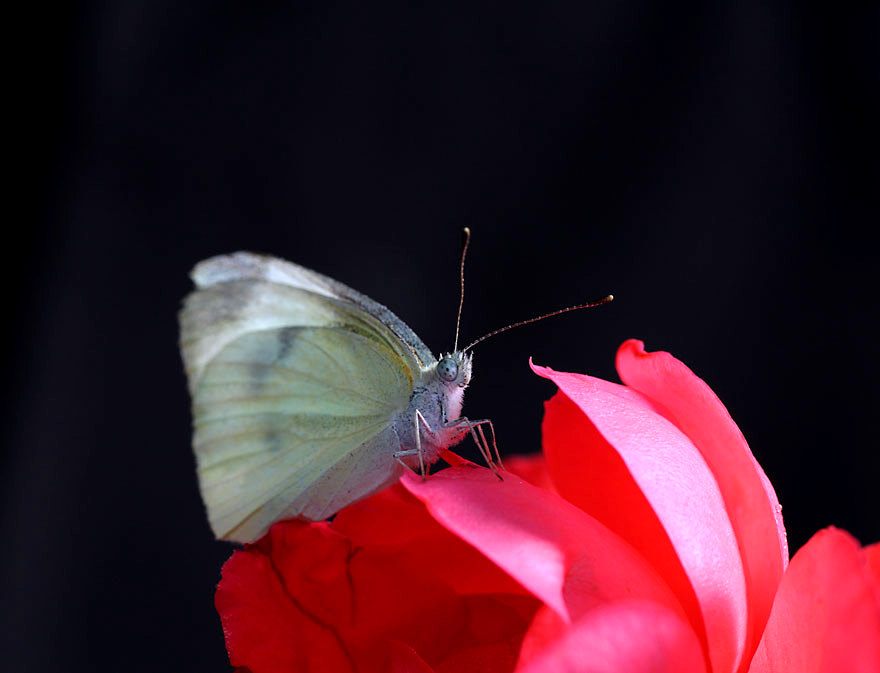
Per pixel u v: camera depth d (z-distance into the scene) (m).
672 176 0.30
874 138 0.29
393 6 0.30
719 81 0.30
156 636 0.30
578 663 0.19
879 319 0.29
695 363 0.30
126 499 0.30
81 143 0.30
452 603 0.21
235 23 0.30
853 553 0.20
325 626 0.21
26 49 0.29
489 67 0.30
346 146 0.30
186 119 0.30
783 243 0.30
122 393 0.30
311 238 0.30
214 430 0.22
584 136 0.30
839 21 0.29
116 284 0.30
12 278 0.29
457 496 0.20
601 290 0.30
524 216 0.30
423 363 0.23
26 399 0.29
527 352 0.30
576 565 0.20
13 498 0.29
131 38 0.30
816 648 0.20
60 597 0.29
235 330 0.23
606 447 0.21
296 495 0.23
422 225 0.30
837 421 0.29
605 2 0.30
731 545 0.20
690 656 0.19
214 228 0.30
